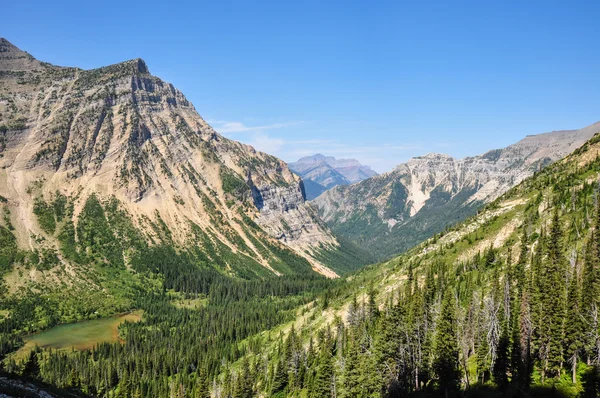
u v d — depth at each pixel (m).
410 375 119.31
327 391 132.00
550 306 113.88
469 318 134.25
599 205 169.38
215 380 193.38
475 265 194.12
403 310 133.62
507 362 112.19
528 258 172.88
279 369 169.25
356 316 179.12
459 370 118.81
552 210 198.38
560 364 109.56
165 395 185.88
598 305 113.50
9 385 106.00
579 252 156.00
